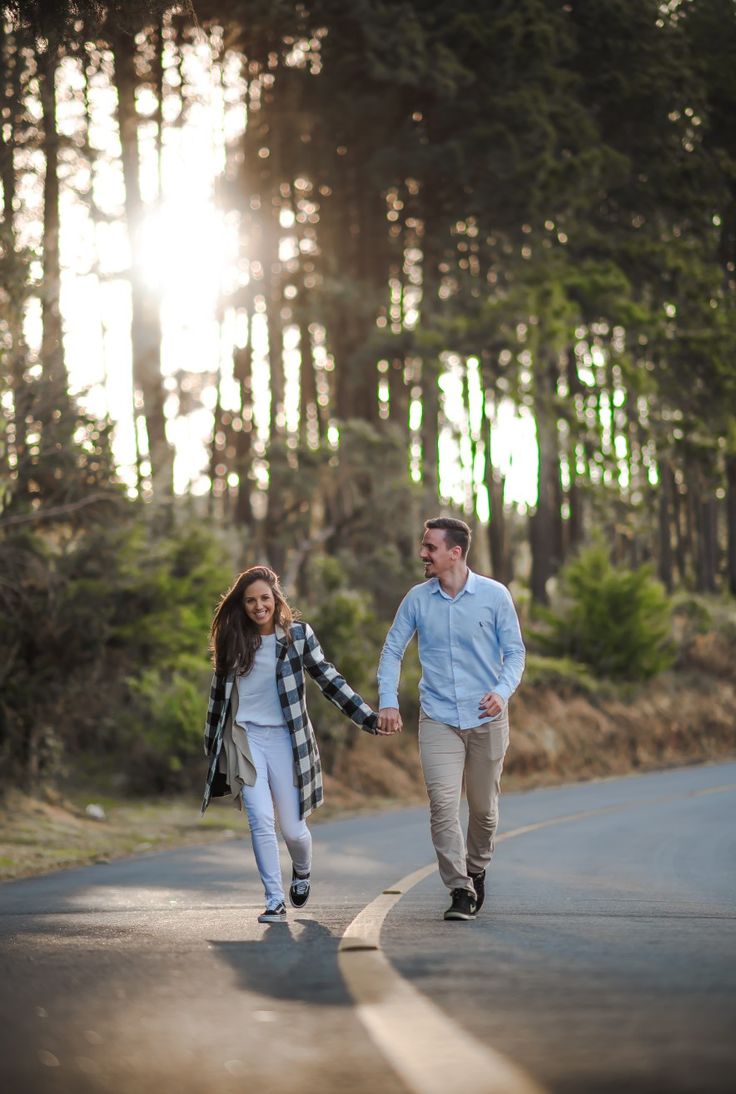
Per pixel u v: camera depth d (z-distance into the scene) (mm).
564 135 41750
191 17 12422
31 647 19484
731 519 56344
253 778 8734
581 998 5531
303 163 45344
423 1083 4293
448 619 8820
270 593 8758
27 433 18375
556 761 32469
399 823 19797
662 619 38781
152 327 39094
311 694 26703
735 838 16438
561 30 41719
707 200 45219
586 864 13406
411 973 6180
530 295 40000
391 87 42906
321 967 6461
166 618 20391
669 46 44875
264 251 45531
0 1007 5582
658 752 35969
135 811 21672
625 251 43219
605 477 44625
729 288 49656
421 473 39062
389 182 43031
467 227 43844
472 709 8758
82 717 20609
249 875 13047
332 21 41219
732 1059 4492
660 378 44875
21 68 18672
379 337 42469
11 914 9766
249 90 44906
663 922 8266
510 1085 4242
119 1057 4695
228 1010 5457
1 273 18125
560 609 40062
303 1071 4473
